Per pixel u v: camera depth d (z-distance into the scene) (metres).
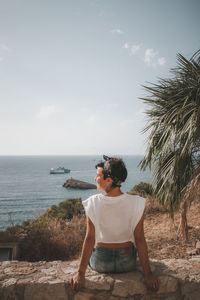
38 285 1.52
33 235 4.96
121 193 1.60
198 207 6.24
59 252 4.50
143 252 1.50
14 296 1.52
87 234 1.48
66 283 1.53
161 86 3.94
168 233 4.71
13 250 4.26
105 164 1.60
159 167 3.68
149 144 3.87
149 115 4.10
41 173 123.31
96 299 1.50
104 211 1.50
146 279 1.49
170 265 1.84
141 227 1.51
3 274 1.68
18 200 43.72
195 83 3.69
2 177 100.25
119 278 1.55
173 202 3.64
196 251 3.46
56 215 7.91
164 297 1.53
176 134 3.32
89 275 1.60
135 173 92.56
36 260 4.29
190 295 1.54
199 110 3.08
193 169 3.48
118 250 1.56
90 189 54.59
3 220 26.94
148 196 8.09
